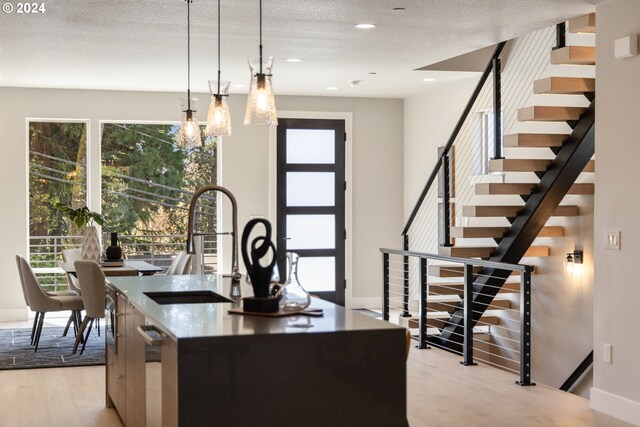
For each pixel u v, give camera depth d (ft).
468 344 22.52
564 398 18.78
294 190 35.01
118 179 33.88
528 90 26.89
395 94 34.60
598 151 18.21
